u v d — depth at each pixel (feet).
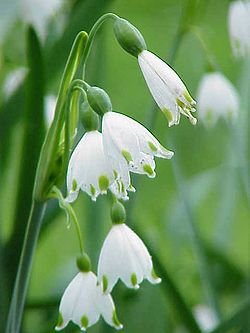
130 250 1.54
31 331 1.90
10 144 1.88
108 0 1.84
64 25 1.89
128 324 1.84
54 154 1.55
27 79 1.71
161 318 1.86
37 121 1.73
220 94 1.95
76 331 1.82
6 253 1.81
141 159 1.50
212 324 1.97
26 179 1.77
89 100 1.51
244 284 2.08
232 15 1.86
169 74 1.51
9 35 1.97
